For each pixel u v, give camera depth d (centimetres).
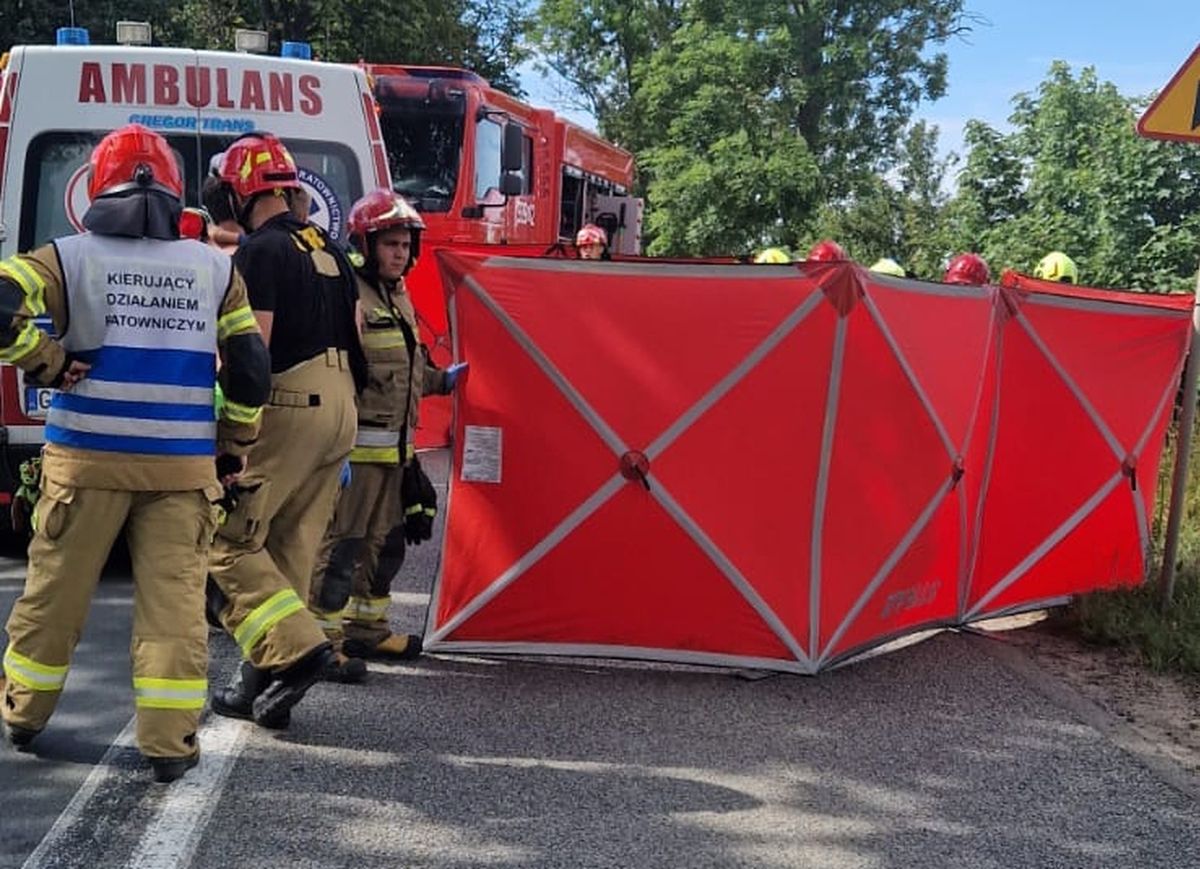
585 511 514
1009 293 589
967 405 571
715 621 517
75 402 371
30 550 387
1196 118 591
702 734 455
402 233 491
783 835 377
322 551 492
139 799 379
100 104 650
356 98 685
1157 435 677
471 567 523
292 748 424
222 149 664
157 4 1992
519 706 476
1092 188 1340
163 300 375
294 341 431
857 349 507
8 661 397
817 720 474
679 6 3888
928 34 3759
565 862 353
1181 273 1263
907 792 412
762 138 3066
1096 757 449
